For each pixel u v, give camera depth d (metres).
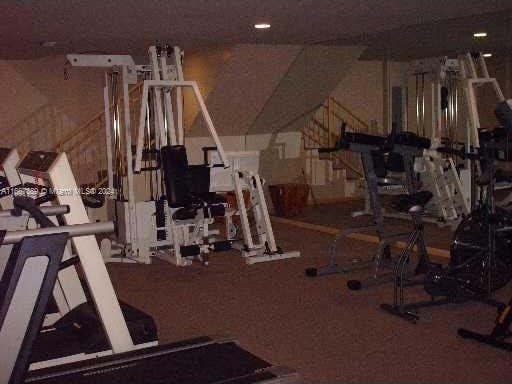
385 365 2.90
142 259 5.14
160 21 4.88
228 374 1.98
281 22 5.11
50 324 2.95
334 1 4.20
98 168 8.52
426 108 6.05
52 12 4.34
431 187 6.05
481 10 4.77
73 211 2.21
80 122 8.38
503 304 3.56
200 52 7.11
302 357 3.02
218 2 4.12
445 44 5.55
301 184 7.52
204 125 7.48
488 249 3.48
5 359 1.72
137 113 7.87
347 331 3.39
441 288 3.65
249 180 5.20
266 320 3.61
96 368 2.04
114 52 7.26
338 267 4.64
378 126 6.78
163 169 4.78
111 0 3.95
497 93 5.04
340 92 7.43
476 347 3.12
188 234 5.38
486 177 3.47
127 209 5.19
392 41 6.16
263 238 5.29
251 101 7.30
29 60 7.93
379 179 4.29
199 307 3.90
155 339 2.63
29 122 8.10
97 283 2.23
